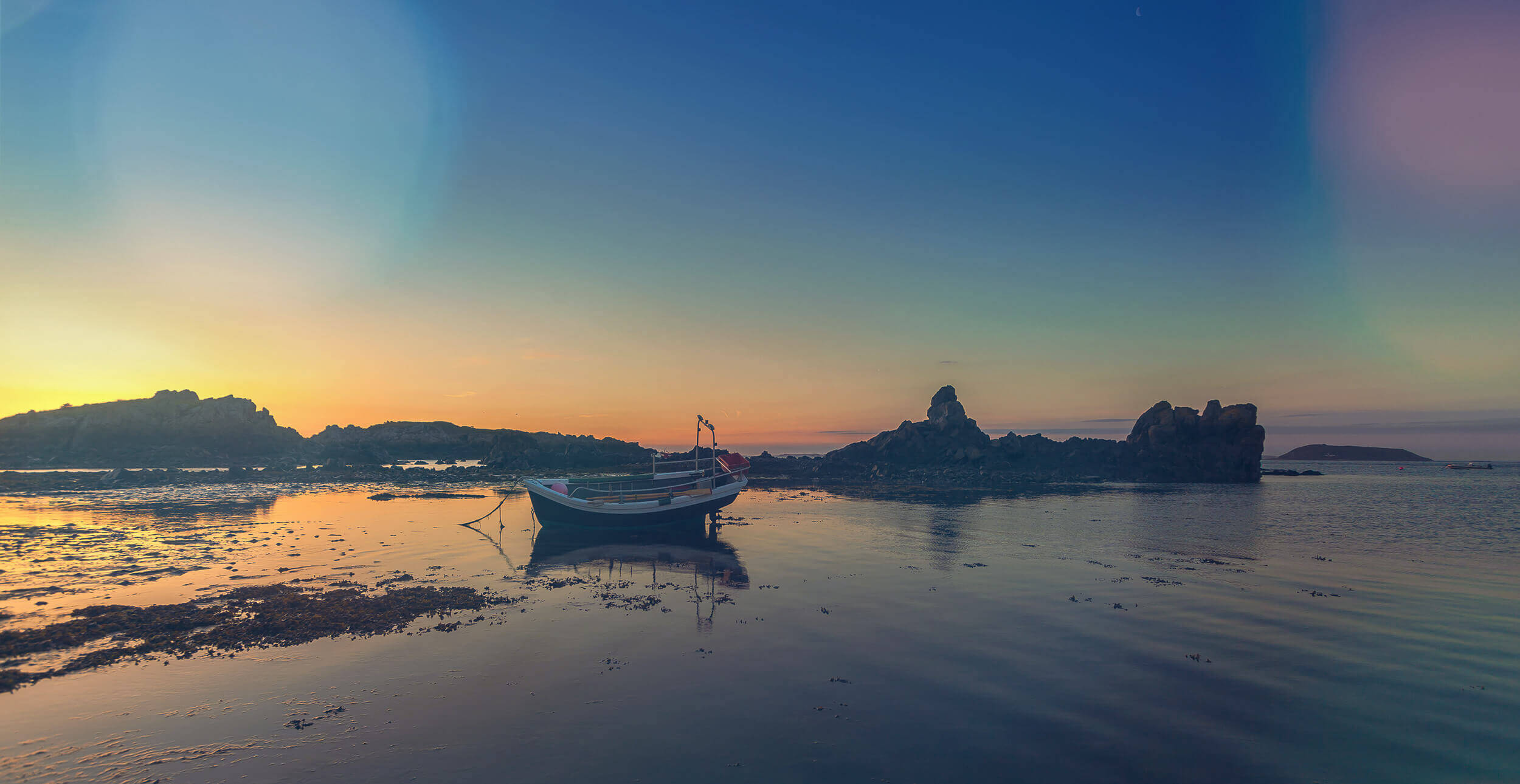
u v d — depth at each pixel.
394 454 182.50
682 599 26.86
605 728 14.84
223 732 14.42
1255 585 30.28
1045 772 13.31
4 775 12.57
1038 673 18.67
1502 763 13.98
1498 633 22.95
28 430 118.81
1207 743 14.66
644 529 48.25
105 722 14.80
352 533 44.50
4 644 19.41
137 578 29.00
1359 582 31.16
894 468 107.56
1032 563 35.19
